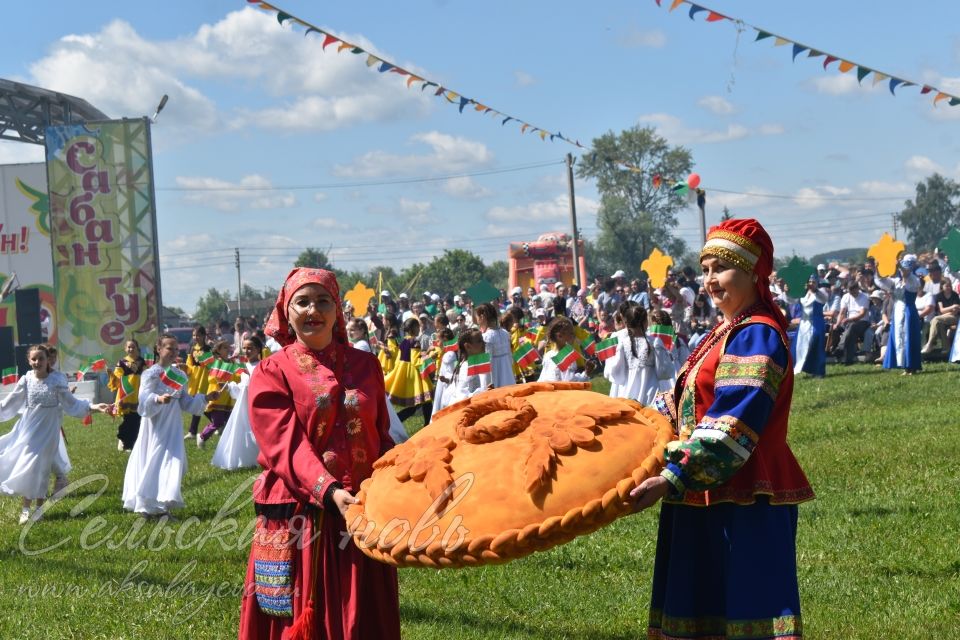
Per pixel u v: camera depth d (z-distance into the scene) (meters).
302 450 4.34
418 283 74.88
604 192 91.25
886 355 17.95
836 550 6.95
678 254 98.12
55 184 24.89
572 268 41.66
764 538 3.71
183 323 57.50
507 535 3.46
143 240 24.91
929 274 19.83
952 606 5.73
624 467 3.63
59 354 24.97
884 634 5.39
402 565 3.67
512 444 3.81
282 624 4.38
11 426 21.39
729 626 3.64
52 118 28.70
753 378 3.66
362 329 15.99
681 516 3.87
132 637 6.11
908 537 7.11
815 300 17.97
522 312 20.41
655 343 12.06
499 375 14.95
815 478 9.21
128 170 24.84
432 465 3.84
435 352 16.39
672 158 89.56
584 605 6.25
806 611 5.83
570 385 4.45
